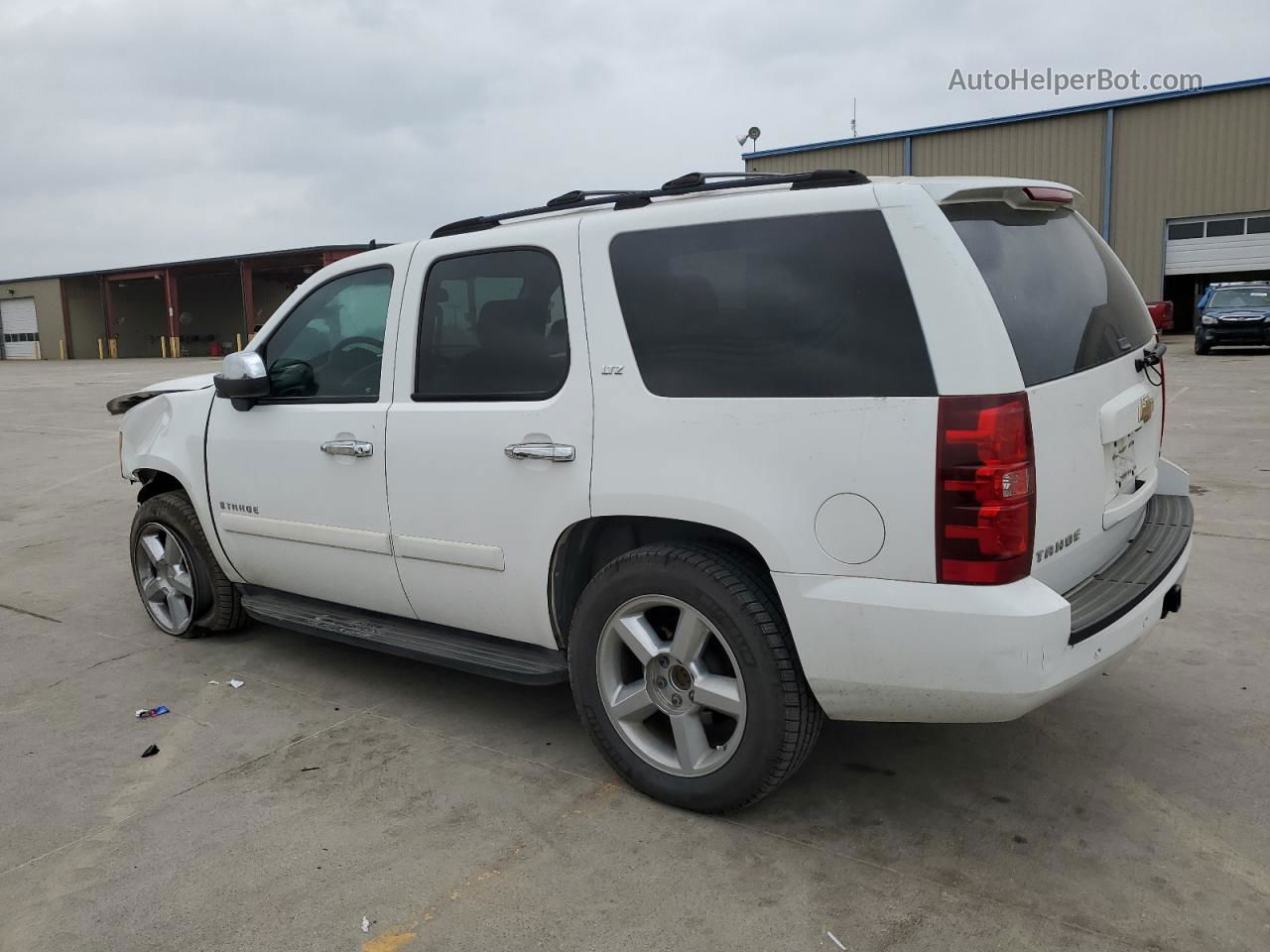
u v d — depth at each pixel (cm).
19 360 5744
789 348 272
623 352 300
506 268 332
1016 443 246
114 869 286
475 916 258
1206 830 291
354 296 384
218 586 470
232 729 384
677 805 309
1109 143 2798
